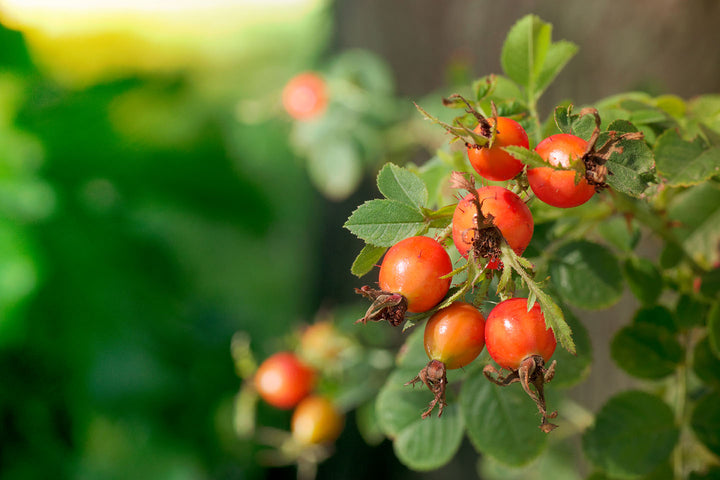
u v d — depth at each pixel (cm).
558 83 84
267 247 182
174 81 144
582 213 40
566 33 82
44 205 101
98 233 107
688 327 40
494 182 35
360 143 81
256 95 221
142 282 109
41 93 121
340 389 64
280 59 267
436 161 39
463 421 41
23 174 104
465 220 32
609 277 39
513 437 39
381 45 136
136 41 217
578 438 64
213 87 230
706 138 36
